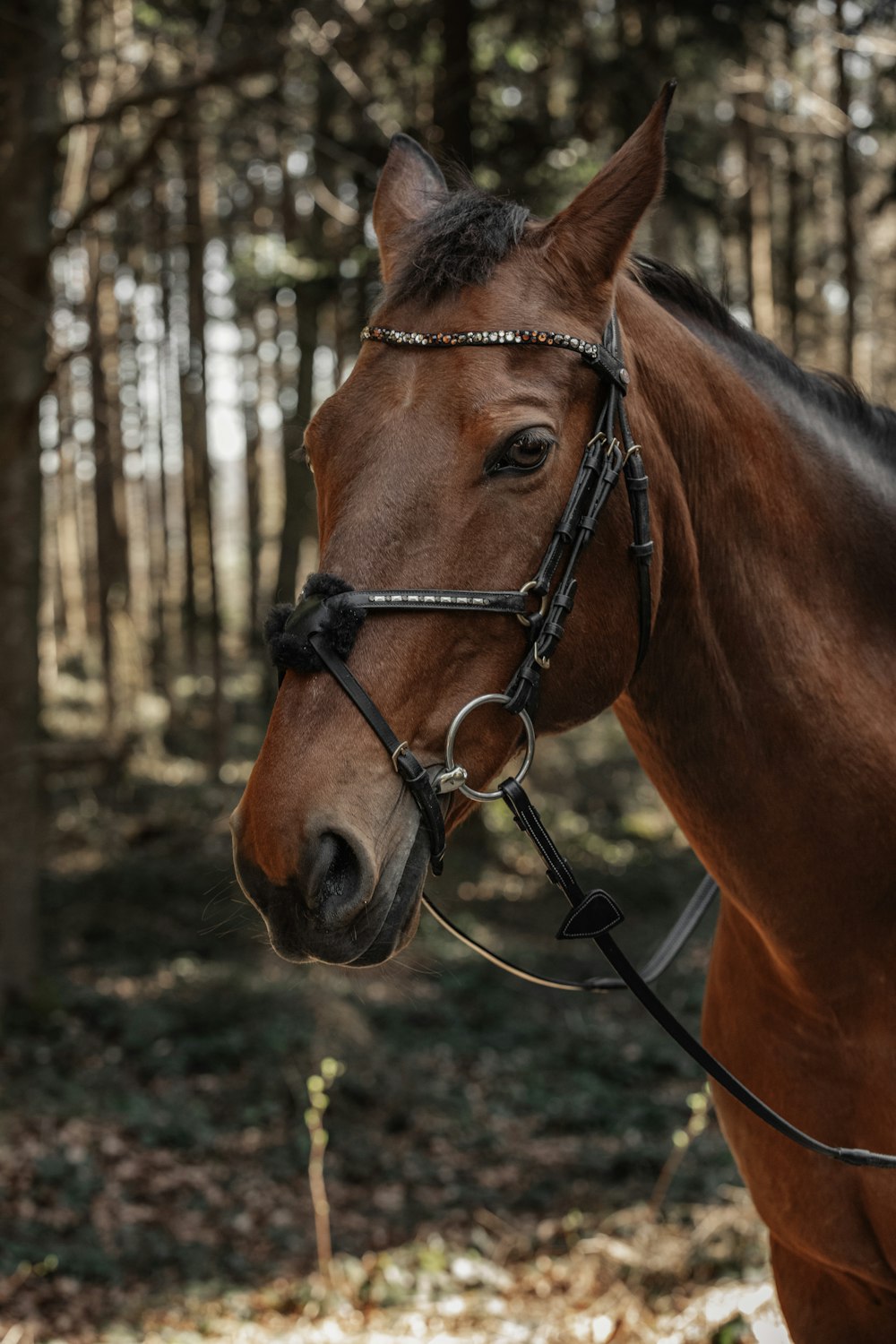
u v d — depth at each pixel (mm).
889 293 20984
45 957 10422
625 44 11359
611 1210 5820
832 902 1903
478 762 1621
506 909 12203
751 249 17203
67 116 13617
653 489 1748
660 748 1927
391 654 1553
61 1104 7461
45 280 8867
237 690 24000
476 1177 6582
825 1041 1977
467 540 1576
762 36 11273
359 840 1496
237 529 44062
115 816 15383
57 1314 5008
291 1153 6875
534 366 1624
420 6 11828
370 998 9555
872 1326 2121
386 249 1954
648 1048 8586
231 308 21797
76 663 26781
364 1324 4863
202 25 10516
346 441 1630
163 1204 6227
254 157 16156
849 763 1874
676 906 12398
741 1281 4465
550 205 11281
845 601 1965
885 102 14945
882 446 2125
